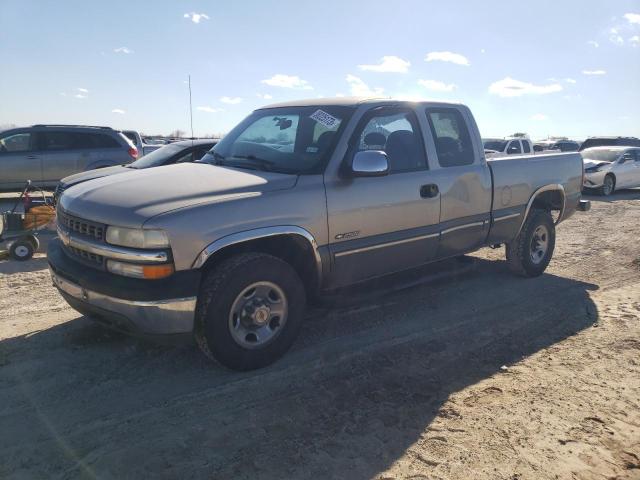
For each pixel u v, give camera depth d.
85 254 3.79
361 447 3.04
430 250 5.07
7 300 5.63
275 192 3.92
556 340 4.67
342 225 4.27
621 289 6.22
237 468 2.83
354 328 4.83
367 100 4.70
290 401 3.54
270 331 3.98
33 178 13.42
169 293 3.44
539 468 2.88
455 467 2.87
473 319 5.13
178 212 3.50
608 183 17.86
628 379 3.93
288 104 5.15
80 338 4.49
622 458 2.98
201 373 3.89
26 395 3.55
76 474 2.75
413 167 4.88
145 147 17.06
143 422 3.24
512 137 21.03
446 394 3.68
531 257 6.48
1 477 2.72
